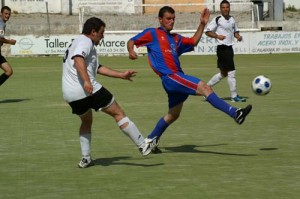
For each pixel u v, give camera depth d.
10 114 34.84
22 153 24.33
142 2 109.75
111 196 17.97
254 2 98.81
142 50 85.12
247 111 22.14
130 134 21.50
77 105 20.94
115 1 109.62
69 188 18.95
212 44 84.62
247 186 18.88
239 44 84.31
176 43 23.88
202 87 22.84
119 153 24.22
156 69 23.61
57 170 21.41
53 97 42.69
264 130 29.08
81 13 91.19
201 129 29.53
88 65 20.91
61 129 29.80
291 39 85.19
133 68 67.06
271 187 18.72
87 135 21.73
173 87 23.28
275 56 81.19
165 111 35.50
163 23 23.86
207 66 68.56
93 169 21.50
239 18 104.06
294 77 55.50
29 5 112.94
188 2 109.62
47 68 67.31
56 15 112.44
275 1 97.38
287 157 23.11
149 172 20.94
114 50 84.12
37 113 35.16
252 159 22.83
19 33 90.56
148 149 21.69
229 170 21.08
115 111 21.36
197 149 24.84
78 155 23.86
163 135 28.06
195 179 19.84
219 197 17.67
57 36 83.50
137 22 100.69
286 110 35.66
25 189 18.88
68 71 20.92
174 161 22.66
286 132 28.52
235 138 27.14
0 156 23.77
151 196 17.88
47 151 24.66
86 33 20.97
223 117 33.22
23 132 29.08
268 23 92.50
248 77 56.50
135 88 48.41
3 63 40.81
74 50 20.69
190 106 37.66
